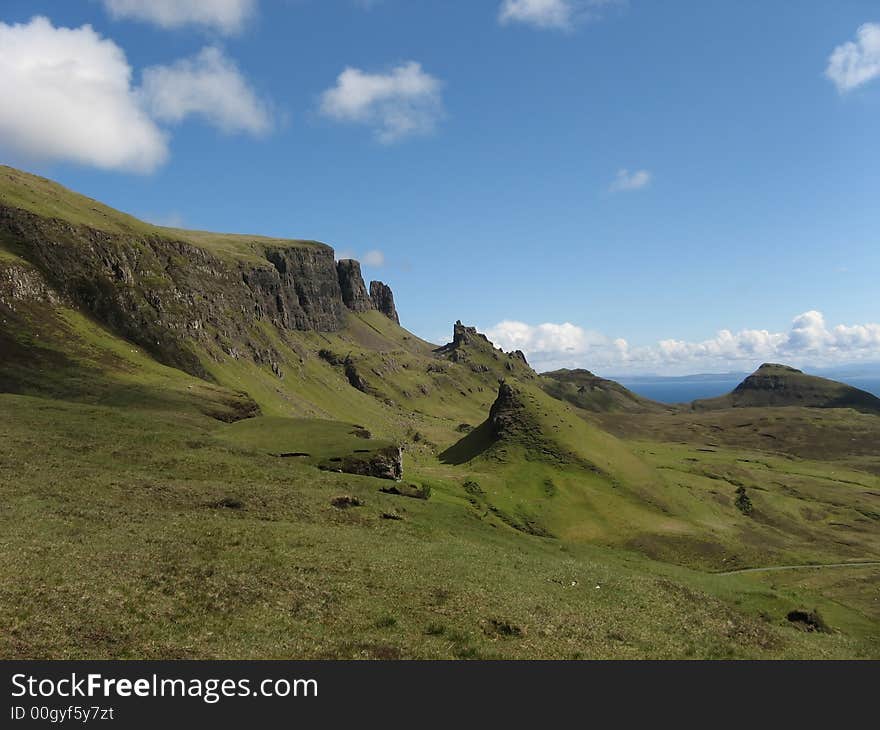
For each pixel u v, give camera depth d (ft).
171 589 103.35
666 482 437.17
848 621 218.38
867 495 606.96
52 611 86.84
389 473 281.95
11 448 191.72
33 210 564.30
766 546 379.76
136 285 612.29
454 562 153.58
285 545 142.61
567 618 120.06
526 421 454.40
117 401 371.76
